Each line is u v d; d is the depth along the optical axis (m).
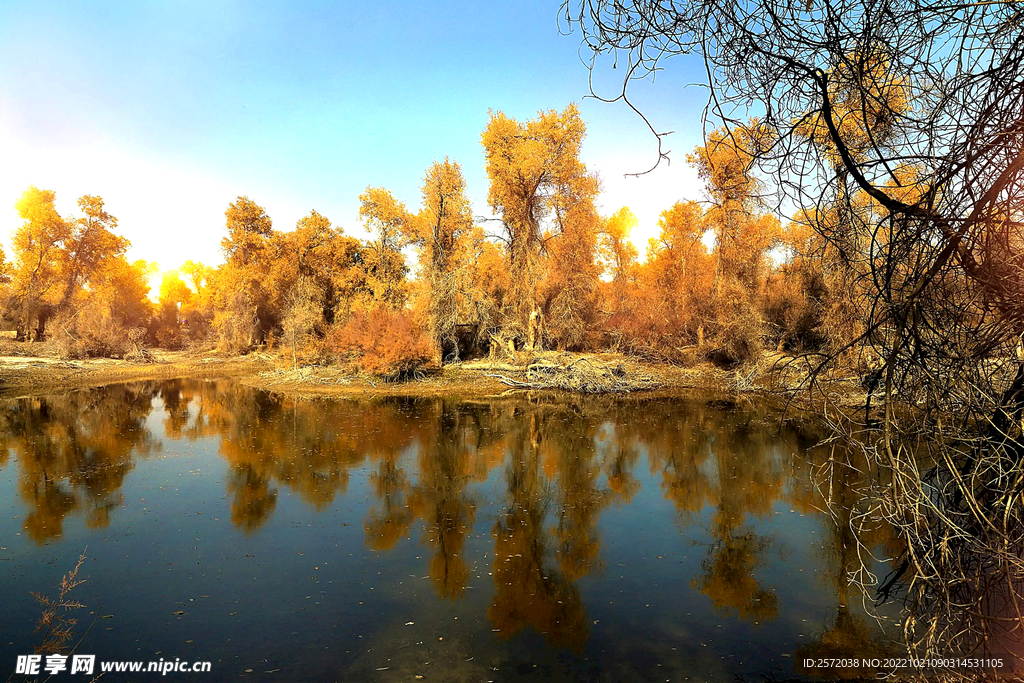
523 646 4.90
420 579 6.16
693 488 9.11
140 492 9.09
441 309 24.17
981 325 2.96
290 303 30.89
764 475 9.64
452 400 18.94
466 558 6.69
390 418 15.55
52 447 12.24
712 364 25.03
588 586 5.99
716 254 24.47
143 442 12.67
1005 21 2.50
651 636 5.04
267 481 9.70
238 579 6.14
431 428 14.12
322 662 4.67
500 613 5.46
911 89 2.78
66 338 31.72
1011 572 2.85
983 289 2.81
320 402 18.62
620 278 30.95
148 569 6.38
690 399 18.31
